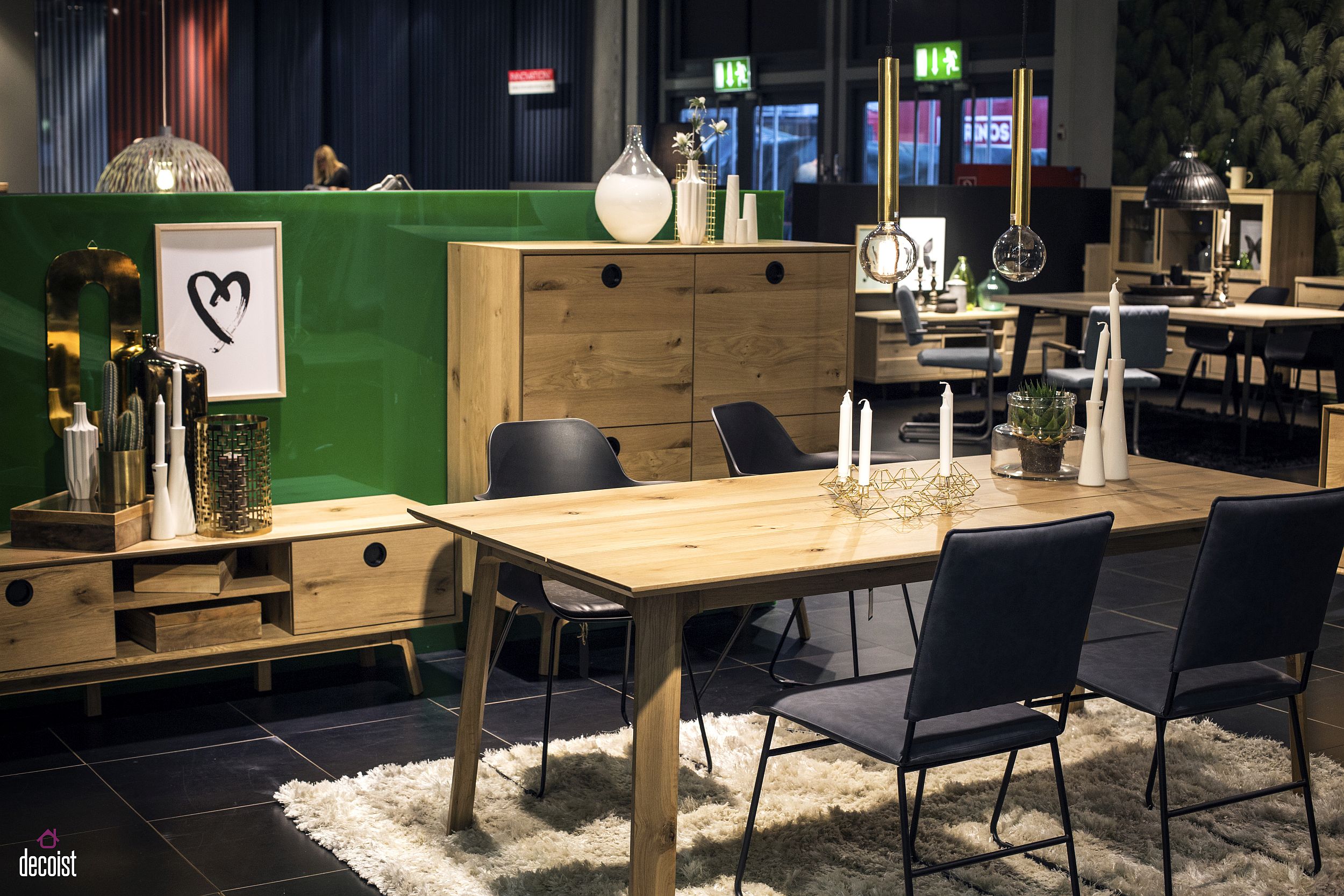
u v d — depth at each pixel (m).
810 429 5.41
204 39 18.94
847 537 3.19
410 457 5.08
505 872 3.21
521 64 16.80
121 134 18.48
